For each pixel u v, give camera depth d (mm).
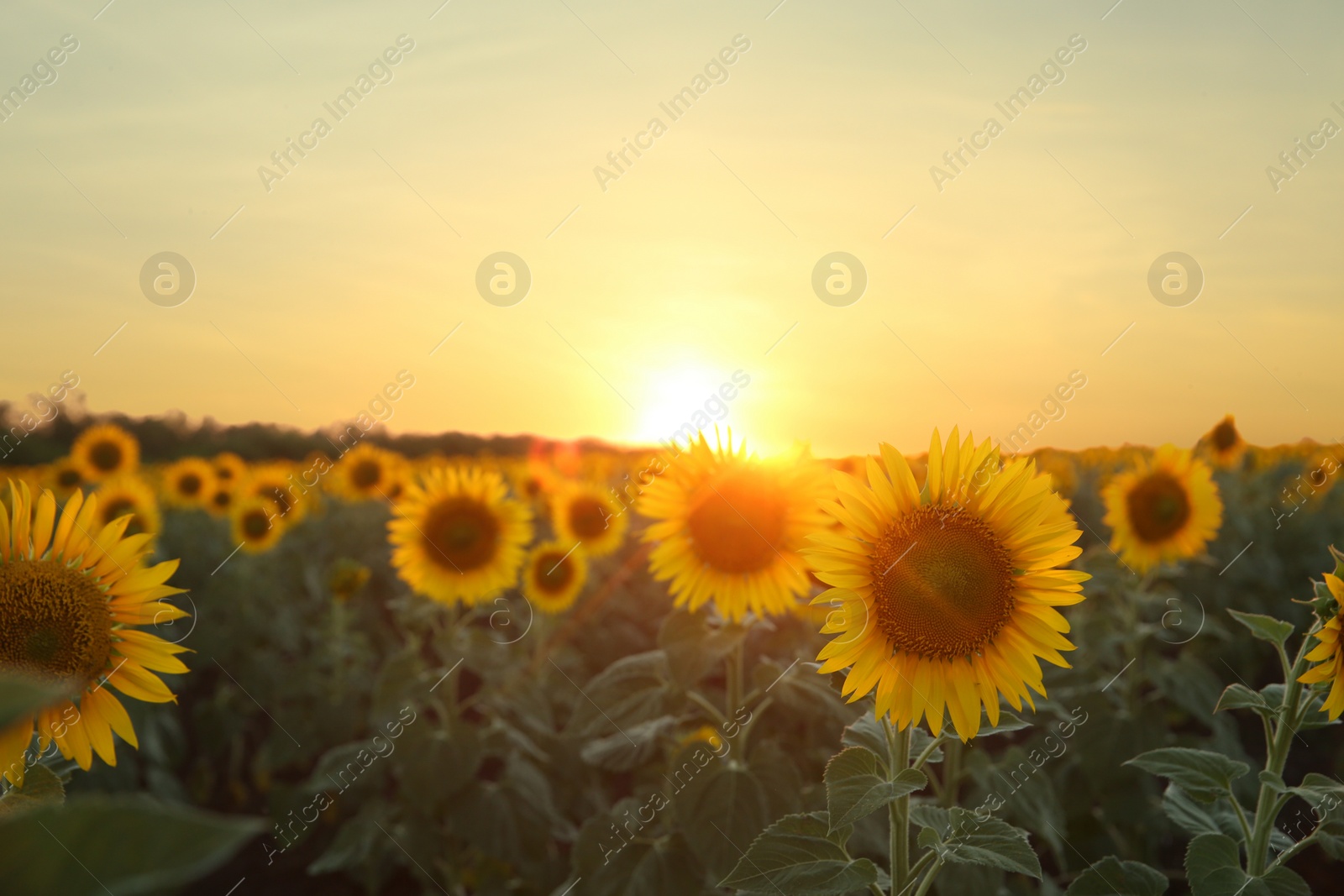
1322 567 10008
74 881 415
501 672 5125
